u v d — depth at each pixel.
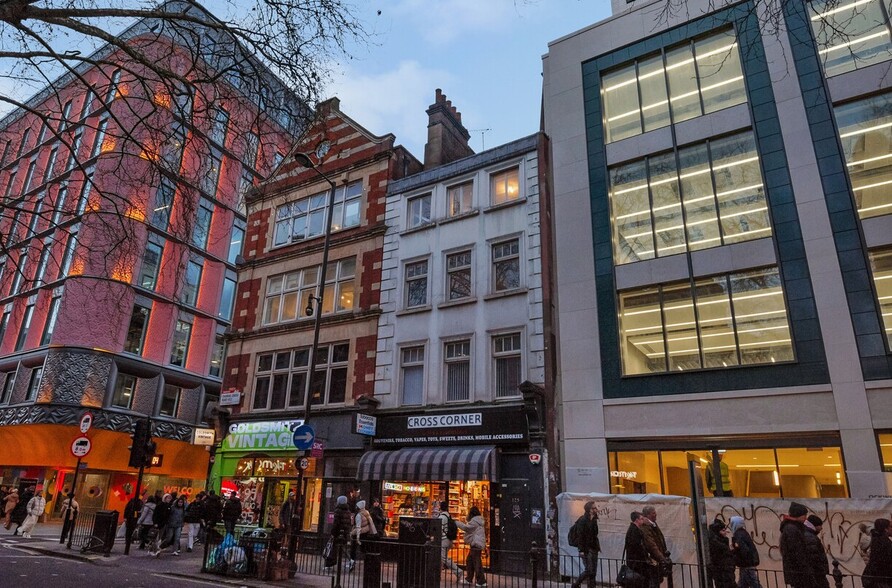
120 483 28.97
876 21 14.93
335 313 21.14
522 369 16.44
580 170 17.84
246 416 21.83
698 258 15.36
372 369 19.44
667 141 16.83
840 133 14.44
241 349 23.42
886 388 12.22
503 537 14.86
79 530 17.72
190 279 32.72
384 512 16.61
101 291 27.47
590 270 16.64
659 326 15.41
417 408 17.70
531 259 17.42
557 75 19.44
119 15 7.46
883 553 7.89
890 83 14.15
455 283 19.00
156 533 15.14
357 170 22.95
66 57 7.92
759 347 13.93
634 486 14.31
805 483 12.49
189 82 8.88
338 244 22.22
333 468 18.75
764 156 15.14
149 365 29.55
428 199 20.78
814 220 14.02
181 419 31.02
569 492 14.50
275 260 24.00
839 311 13.13
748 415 13.41
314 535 18.00
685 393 14.30
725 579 8.66
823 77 14.95
